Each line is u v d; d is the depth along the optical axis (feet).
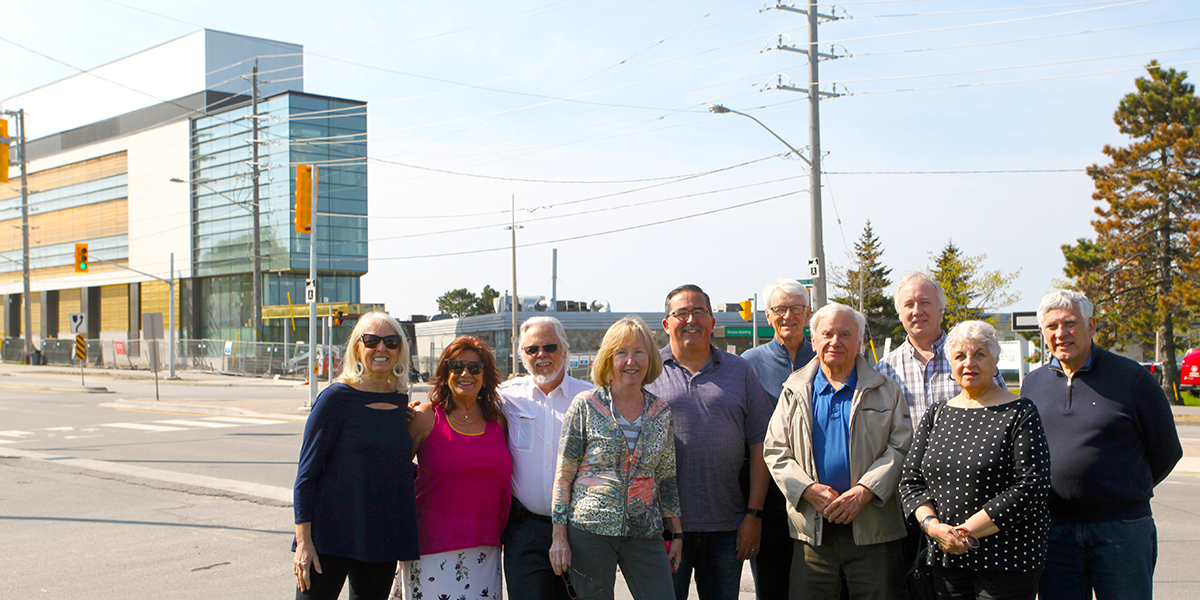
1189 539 25.48
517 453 14.75
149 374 157.58
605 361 13.94
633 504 13.56
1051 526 14.06
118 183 215.10
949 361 14.34
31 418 66.44
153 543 25.03
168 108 203.51
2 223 249.14
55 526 27.22
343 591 20.71
